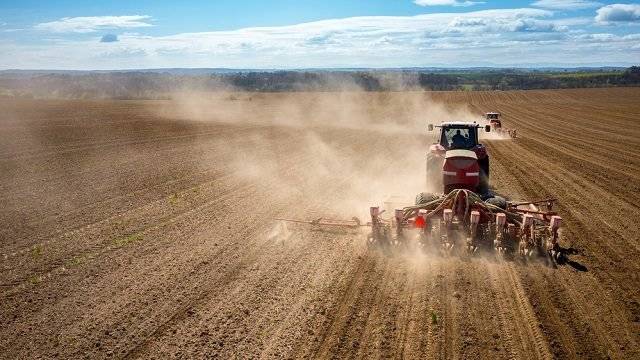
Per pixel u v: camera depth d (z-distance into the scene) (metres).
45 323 6.82
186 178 16.75
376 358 5.86
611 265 8.65
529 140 28.58
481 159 12.95
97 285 7.98
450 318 6.76
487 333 6.39
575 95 87.62
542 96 85.19
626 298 7.38
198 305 7.24
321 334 6.40
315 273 8.34
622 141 27.78
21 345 6.31
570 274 8.23
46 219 11.77
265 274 8.33
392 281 7.98
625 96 84.19
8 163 19.48
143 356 6.00
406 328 6.52
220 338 6.35
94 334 6.52
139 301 7.40
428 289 7.66
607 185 15.41
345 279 8.07
